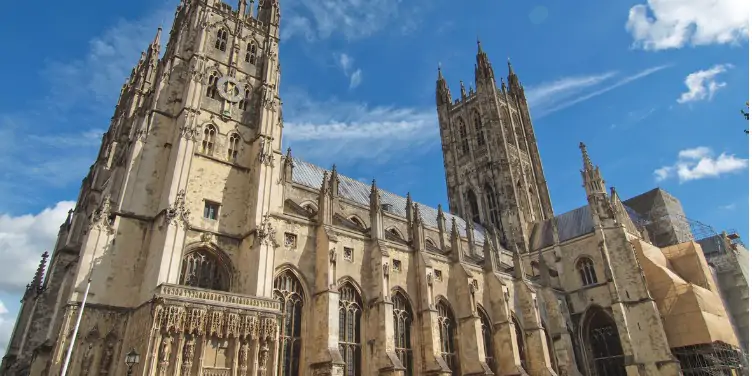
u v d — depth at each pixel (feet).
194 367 132.26
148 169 180.24
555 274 309.01
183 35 220.02
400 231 282.56
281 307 176.04
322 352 169.58
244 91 217.97
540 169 412.98
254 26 242.58
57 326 178.91
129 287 157.58
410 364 205.26
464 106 433.48
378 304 194.80
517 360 229.04
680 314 258.16
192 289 143.02
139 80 284.00
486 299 248.52
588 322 284.20
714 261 347.36
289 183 239.30
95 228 158.10
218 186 188.14
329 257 185.88
